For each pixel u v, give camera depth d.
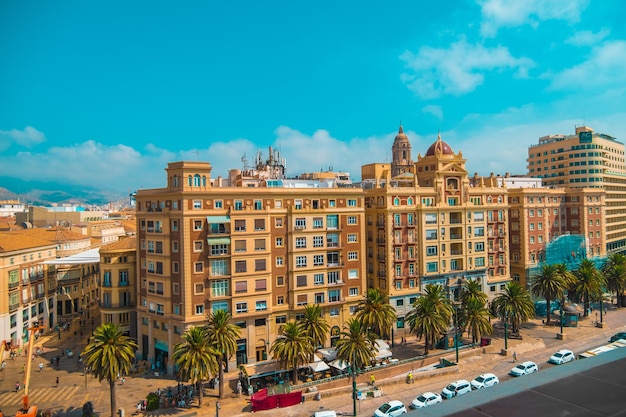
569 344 95.50
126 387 76.75
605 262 131.25
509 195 133.38
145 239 89.75
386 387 74.31
